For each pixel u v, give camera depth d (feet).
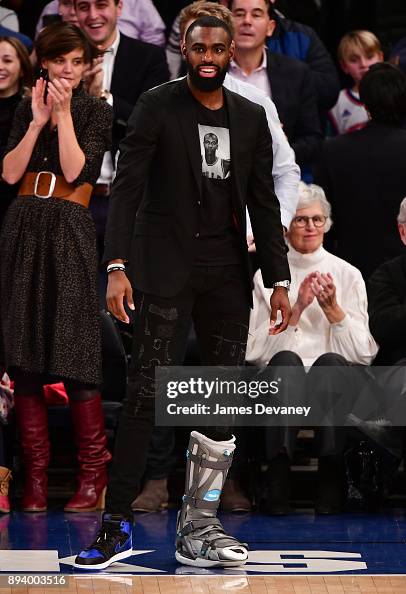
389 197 56.08
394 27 79.46
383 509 50.75
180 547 39.19
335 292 50.19
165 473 50.31
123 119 58.29
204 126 37.78
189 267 37.83
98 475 49.65
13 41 53.83
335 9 78.48
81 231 48.44
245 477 51.24
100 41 59.31
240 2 59.62
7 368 48.49
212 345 39.06
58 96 47.96
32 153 48.88
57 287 47.91
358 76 67.67
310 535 44.39
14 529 44.98
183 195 37.63
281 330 39.81
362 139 56.70
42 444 49.52
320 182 57.36
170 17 71.05
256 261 52.70
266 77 61.05
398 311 50.70
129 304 37.29
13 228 48.55
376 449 49.52
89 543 42.19
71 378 47.85
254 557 40.29
